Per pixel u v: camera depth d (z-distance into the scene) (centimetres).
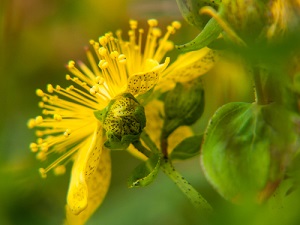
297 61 7
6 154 11
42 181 10
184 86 9
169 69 9
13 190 9
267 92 8
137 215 10
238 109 8
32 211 10
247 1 7
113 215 10
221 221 7
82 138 10
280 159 7
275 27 7
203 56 9
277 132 7
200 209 8
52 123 9
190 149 9
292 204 7
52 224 10
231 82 11
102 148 9
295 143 7
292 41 6
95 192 9
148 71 8
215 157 8
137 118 9
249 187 7
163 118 9
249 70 8
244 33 7
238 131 8
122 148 9
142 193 11
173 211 10
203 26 8
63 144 9
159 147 10
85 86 9
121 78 9
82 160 9
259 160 7
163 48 10
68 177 11
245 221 7
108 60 9
